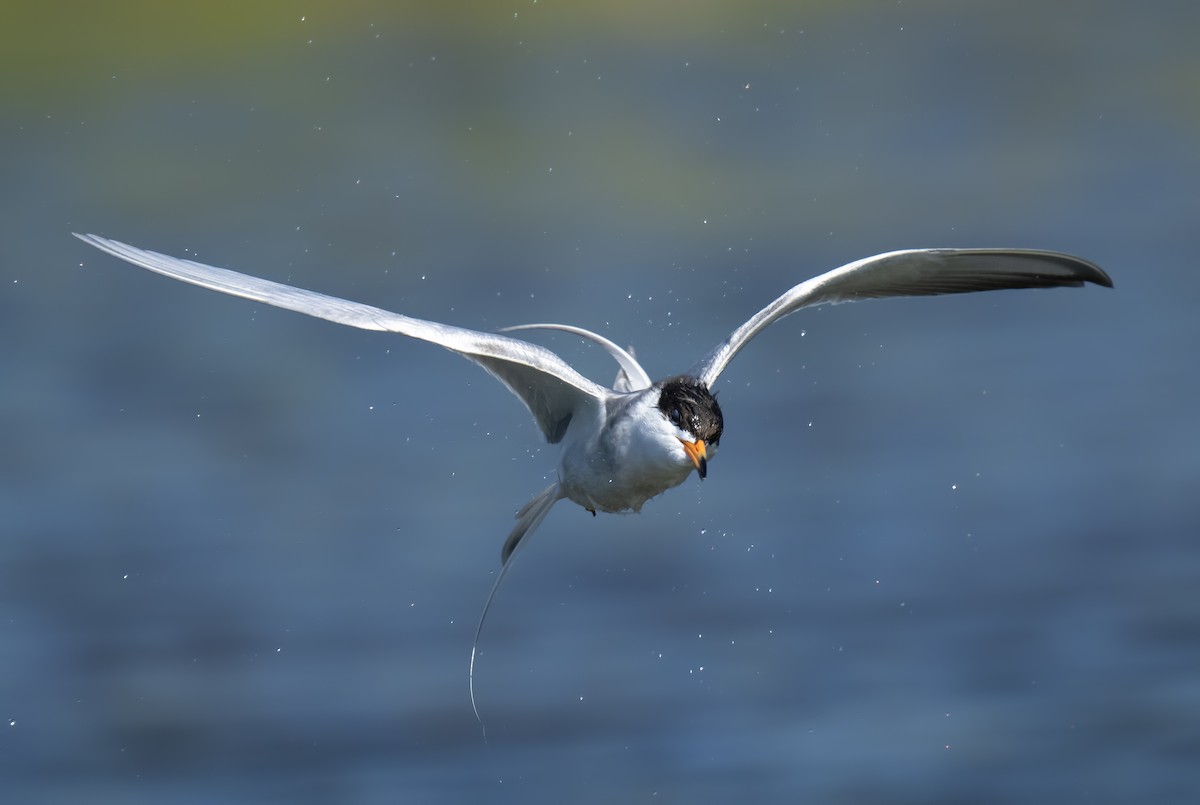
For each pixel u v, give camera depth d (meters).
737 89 29.02
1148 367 18.28
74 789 11.17
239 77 27.53
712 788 10.66
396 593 13.74
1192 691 11.53
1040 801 10.39
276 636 13.10
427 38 29.38
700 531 14.59
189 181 24.56
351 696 12.18
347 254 22.00
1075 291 21.06
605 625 13.00
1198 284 20.89
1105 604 12.91
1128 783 10.53
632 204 23.98
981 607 13.01
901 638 12.53
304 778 11.14
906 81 30.89
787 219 23.33
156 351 19.61
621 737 11.35
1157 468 15.58
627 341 18.39
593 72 29.28
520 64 29.22
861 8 35.75
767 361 18.75
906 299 20.97
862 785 10.62
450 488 15.78
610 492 8.19
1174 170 25.72
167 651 12.99
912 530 14.42
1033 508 14.84
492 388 18.11
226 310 20.94
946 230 22.89
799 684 11.94
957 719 11.35
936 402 17.48
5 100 26.92
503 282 20.62
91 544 14.75
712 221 23.19
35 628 13.29
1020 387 17.81
